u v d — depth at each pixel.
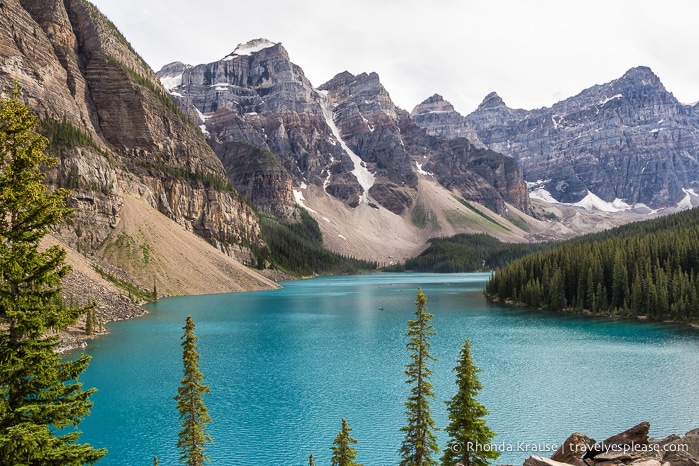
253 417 59.03
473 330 118.38
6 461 18.36
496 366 82.31
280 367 81.88
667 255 153.38
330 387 70.62
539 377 75.25
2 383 20.66
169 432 54.53
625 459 27.06
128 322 125.31
